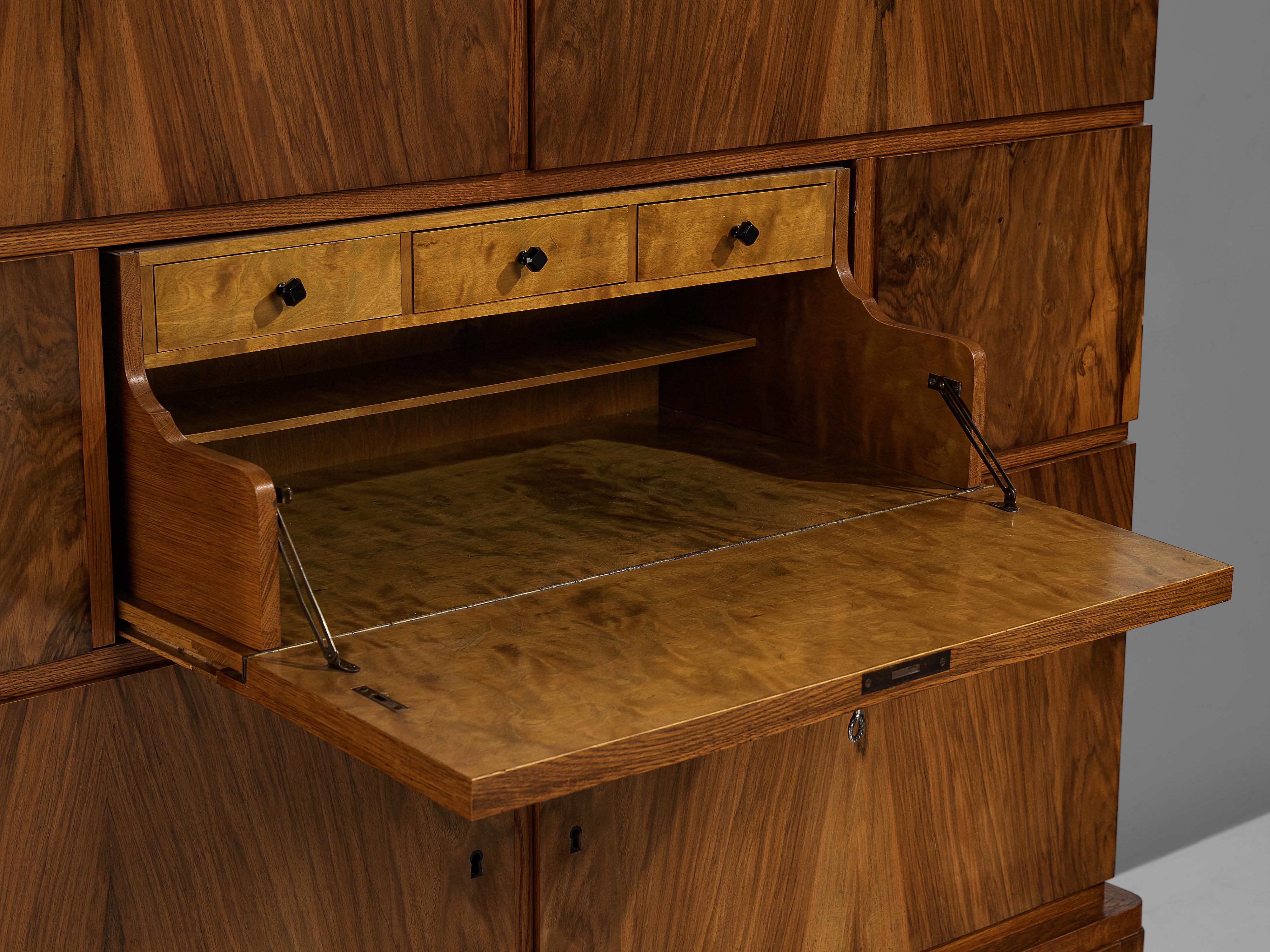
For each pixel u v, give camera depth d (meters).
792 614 1.62
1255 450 3.38
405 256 1.73
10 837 1.62
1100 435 2.46
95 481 1.60
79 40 1.48
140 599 1.65
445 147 1.72
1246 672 3.37
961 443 1.99
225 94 1.57
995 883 2.38
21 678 1.61
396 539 1.87
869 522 1.89
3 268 1.49
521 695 1.44
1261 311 3.33
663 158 1.90
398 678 1.47
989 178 2.19
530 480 2.07
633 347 2.16
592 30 1.78
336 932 1.86
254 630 1.52
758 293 2.21
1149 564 1.75
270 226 1.64
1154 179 3.13
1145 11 2.29
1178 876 3.11
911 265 2.15
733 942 2.09
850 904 2.20
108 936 1.71
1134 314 2.43
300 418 1.81
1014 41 2.15
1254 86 3.21
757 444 2.21
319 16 1.61
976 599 1.66
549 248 1.83
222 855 1.77
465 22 1.70
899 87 2.06
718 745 1.41
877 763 2.18
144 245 1.58
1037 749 2.38
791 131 1.98
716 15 1.87
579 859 1.92
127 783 1.69
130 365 1.58
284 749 1.79
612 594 1.68
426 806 1.87
